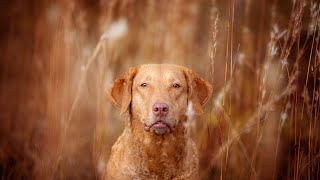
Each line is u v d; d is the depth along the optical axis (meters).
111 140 7.11
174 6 8.71
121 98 5.50
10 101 9.46
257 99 6.63
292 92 6.14
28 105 9.18
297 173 5.72
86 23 8.98
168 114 4.97
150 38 8.88
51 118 7.02
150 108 5.01
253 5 7.70
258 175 6.41
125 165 5.45
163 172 5.40
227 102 7.25
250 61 7.46
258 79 6.84
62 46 7.41
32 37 10.27
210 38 6.82
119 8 8.44
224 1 7.97
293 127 6.66
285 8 7.17
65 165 6.78
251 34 7.60
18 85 9.87
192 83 5.44
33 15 10.35
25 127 8.70
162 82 5.18
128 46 9.06
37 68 8.60
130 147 5.43
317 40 5.60
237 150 6.76
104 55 7.11
